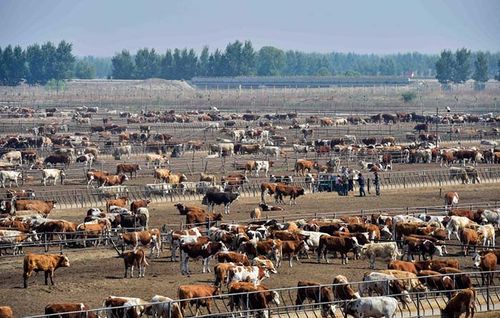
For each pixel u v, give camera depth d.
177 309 39.44
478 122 177.62
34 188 89.25
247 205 80.12
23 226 62.25
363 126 173.00
